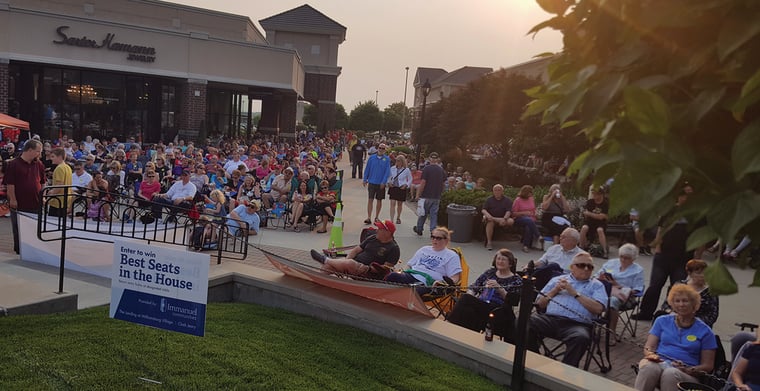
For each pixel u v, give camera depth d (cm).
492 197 1355
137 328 603
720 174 126
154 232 951
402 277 734
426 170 1411
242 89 4116
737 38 121
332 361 552
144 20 4244
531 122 2458
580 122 136
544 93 152
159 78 3416
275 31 6106
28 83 3088
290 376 509
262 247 1212
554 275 801
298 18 6169
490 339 573
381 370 536
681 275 841
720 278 130
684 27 134
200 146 3353
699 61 130
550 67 163
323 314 694
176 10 4381
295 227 1439
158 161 1952
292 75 3806
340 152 4606
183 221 1194
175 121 3566
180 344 566
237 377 499
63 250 688
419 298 621
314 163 2155
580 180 133
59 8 3888
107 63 3116
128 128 3403
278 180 1562
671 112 131
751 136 118
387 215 1761
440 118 3881
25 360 499
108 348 543
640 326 848
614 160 127
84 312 656
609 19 147
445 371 545
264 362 536
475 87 3569
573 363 615
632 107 123
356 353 575
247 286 774
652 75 139
